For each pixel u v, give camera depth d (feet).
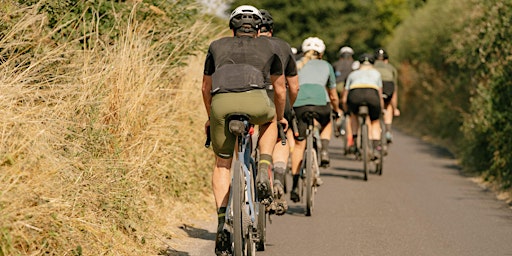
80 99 48.62
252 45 42.16
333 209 66.64
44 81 48.57
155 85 58.95
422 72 163.02
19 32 48.78
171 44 65.00
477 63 100.12
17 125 40.63
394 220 61.57
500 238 55.31
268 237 55.16
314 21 328.49
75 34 56.95
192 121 69.26
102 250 42.70
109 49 56.75
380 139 89.92
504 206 68.95
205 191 66.74
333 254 50.03
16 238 36.24
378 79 88.28
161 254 47.21
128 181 49.26
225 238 40.70
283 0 328.49
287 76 44.86
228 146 41.22
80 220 41.34
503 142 82.53
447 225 59.67
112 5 59.11
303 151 65.00
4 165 38.91
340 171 93.45
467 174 91.86
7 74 44.96
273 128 42.86
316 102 65.67
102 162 47.93
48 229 38.78
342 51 112.37
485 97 87.51
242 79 40.19
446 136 136.87
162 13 63.26
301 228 58.44
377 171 91.04
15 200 36.55
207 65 42.68
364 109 86.94
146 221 50.08
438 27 144.46
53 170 40.40
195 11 69.62
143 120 55.88
